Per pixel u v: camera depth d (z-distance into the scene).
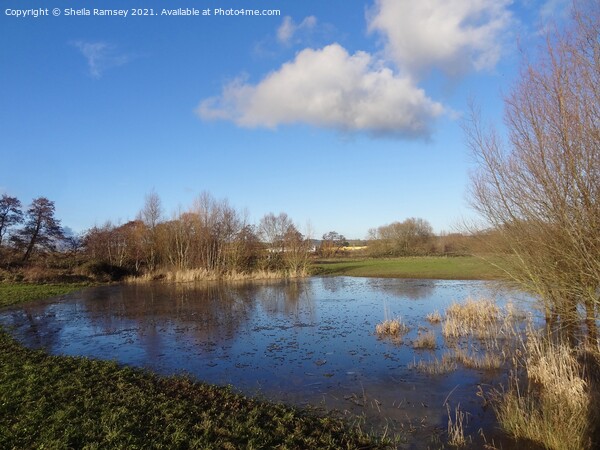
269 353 14.04
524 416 7.83
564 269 10.16
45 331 18.56
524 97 9.48
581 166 7.80
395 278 42.53
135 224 52.72
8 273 40.91
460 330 16.20
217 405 8.95
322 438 7.44
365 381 10.92
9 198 55.62
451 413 8.73
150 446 6.73
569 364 9.96
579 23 7.82
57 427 7.35
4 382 10.09
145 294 32.31
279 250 52.16
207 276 45.12
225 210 50.72
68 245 60.31
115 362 12.59
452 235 30.39
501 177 11.49
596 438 6.93
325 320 20.09
